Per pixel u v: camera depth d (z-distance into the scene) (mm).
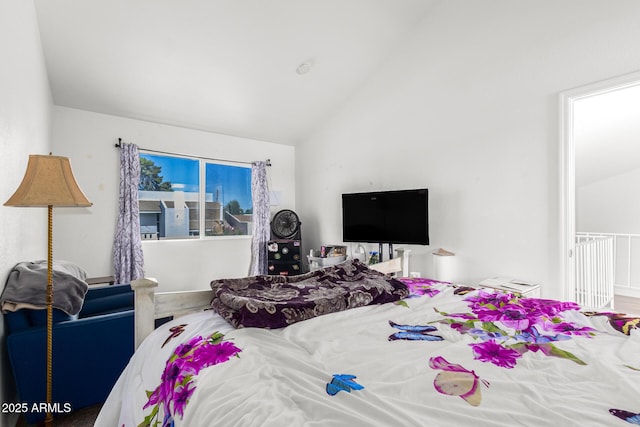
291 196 4961
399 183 3471
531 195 2500
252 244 4496
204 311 1438
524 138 2533
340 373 864
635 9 2037
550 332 1165
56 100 3139
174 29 2670
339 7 2844
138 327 1327
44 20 2365
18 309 1547
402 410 679
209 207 4258
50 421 1579
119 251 3410
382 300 1570
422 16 3215
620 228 4176
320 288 1625
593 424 635
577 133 3740
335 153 4254
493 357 955
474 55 2836
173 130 3926
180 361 946
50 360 1560
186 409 747
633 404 708
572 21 2289
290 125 4406
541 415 671
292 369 889
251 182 4605
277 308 1264
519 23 2555
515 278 2588
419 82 3268
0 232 1428
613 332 1151
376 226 3412
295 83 3629
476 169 2826
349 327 1239
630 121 3436
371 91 3756
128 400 1091
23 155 1838
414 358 957
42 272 1673
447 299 1634
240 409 692
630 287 3947
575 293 2615
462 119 2926
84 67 2848
